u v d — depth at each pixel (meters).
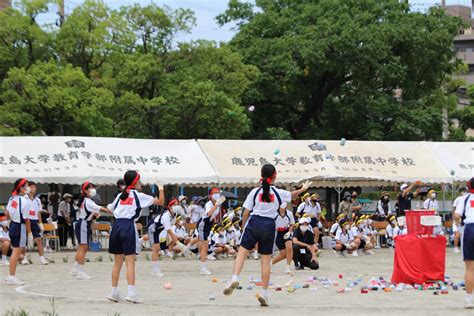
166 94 42.75
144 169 29.86
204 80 44.44
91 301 14.38
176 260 26.27
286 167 31.52
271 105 53.19
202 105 42.34
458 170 33.28
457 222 14.03
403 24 50.44
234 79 45.22
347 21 48.72
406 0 53.66
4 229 23.84
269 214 13.73
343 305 14.02
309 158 32.12
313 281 18.45
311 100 52.44
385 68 48.91
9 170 28.53
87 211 19.58
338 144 33.19
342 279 19.38
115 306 13.62
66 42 40.44
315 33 48.59
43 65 38.31
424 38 50.09
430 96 53.97
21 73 37.44
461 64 56.72
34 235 24.20
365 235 29.44
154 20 44.09
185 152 31.23
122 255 14.42
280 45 49.31
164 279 19.53
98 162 29.44
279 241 20.30
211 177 30.33
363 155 32.94
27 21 39.53
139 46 44.97
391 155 33.31
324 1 51.41
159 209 29.30
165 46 45.25
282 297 15.34
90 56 41.84
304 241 22.36
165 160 30.56
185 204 30.20
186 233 29.69
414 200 38.22
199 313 12.60
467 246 13.77
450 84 60.84
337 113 51.66
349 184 36.59
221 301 14.62
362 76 49.62
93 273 21.17
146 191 41.84
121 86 42.50
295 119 53.56
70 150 29.52
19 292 16.12
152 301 14.58
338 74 49.94
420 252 17.53
